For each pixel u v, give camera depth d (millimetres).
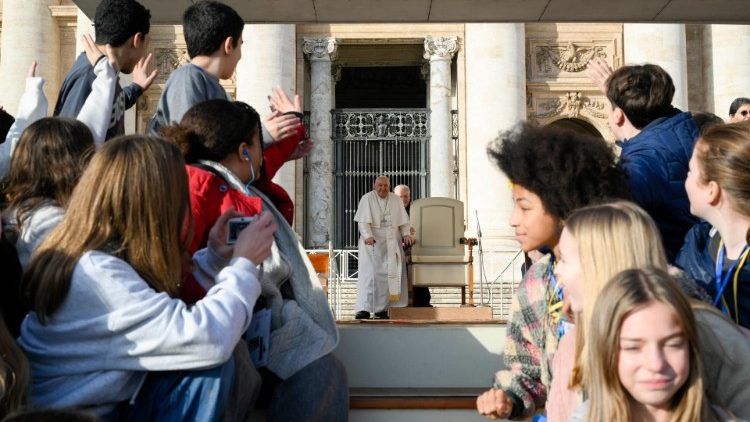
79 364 2869
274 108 4773
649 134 4027
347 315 18219
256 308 3689
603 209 2658
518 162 3227
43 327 2893
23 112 4820
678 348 2314
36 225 3273
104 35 4879
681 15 7750
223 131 3799
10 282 3154
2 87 22109
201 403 2920
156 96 22594
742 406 2506
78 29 21609
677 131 3994
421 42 23891
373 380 4426
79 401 2840
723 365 2525
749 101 7602
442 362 4434
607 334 2336
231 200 3646
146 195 2949
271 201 4230
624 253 2553
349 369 4430
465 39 23281
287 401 3510
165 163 3010
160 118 4355
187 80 4297
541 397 3436
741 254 3283
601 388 2361
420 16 7844
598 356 2357
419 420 3957
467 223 21531
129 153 2992
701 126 5613
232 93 22484
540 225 3234
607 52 23203
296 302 3711
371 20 7910
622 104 4309
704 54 23094
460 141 22953
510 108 21344
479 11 7707
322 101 23141
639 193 3777
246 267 3131
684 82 21281
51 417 2006
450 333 4449
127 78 21656
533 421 3221
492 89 21375
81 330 2838
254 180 4062
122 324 2822
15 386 2588
